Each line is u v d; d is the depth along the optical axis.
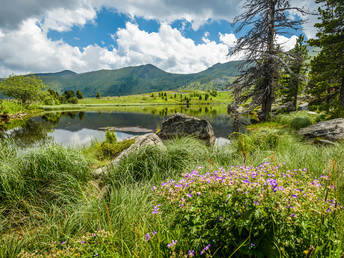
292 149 5.95
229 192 1.80
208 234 1.71
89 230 2.73
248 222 1.57
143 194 3.35
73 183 3.95
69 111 47.56
